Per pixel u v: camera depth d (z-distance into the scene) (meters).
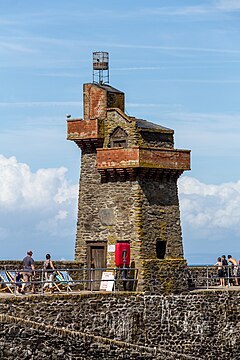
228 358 96.38
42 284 85.75
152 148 94.31
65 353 81.31
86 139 97.75
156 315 91.00
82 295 84.94
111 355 84.94
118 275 92.75
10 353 77.50
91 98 98.62
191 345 93.50
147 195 94.75
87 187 98.44
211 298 95.69
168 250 96.12
